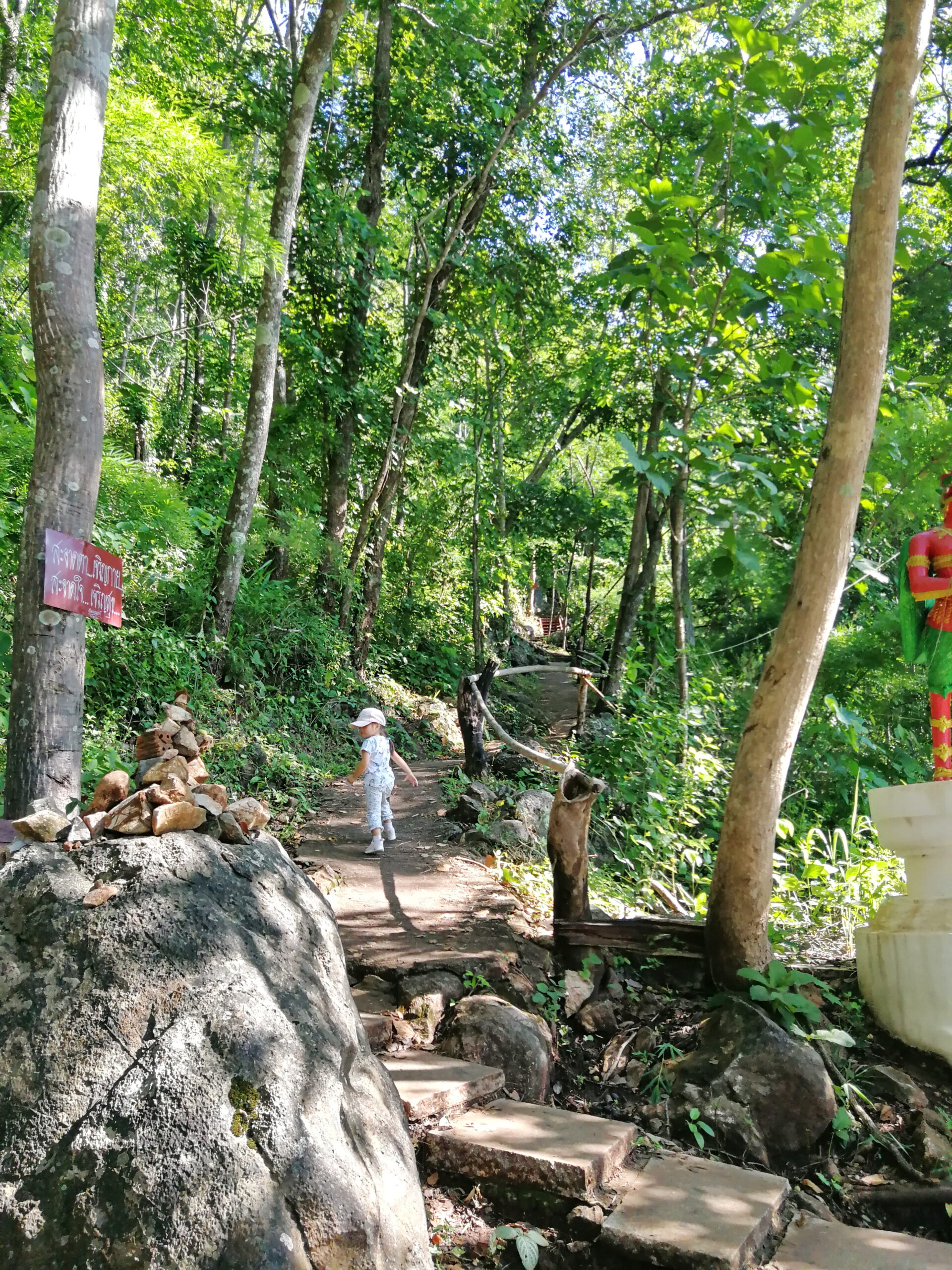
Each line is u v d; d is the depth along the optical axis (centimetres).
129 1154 224
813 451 716
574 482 2555
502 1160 357
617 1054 477
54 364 420
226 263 1480
